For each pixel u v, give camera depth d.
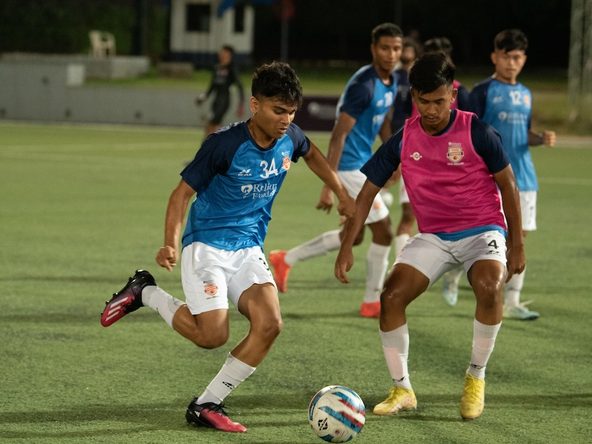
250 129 11.27
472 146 11.82
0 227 25.88
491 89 17.58
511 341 15.84
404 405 12.11
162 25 98.75
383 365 14.23
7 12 89.38
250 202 11.66
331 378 13.52
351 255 12.48
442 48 21.31
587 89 61.66
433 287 20.31
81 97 65.25
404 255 12.29
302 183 37.88
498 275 11.77
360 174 17.44
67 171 39.59
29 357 14.24
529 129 17.80
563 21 114.75
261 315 11.20
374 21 123.62
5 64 66.12
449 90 11.41
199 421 11.39
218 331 11.21
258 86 10.89
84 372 13.55
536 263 22.73
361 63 124.50
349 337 15.84
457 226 12.19
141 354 14.53
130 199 32.00
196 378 13.38
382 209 17.08
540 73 109.19
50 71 65.50
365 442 10.98
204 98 48.19
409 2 120.88
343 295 19.14
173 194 11.25
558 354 15.05
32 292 18.55
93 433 11.12
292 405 12.34
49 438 10.94
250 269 11.59
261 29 125.12
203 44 97.75
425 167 12.05
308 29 127.62
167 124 64.06
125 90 64.56
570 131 60.50
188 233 11.80
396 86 17.67
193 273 11.49
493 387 13.29
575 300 19.06
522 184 17.69
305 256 18.94
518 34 17.44
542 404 12.55
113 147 50.31
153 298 11.95
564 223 28.66
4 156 44.59
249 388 13.01
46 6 89.94
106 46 93.38
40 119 66.00
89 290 18.83
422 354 14.96
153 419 11.66
